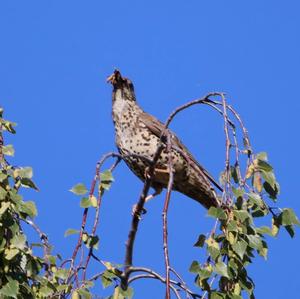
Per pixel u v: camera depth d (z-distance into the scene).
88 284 10.20
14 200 10.69
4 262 10.59
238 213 10.11
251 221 10.14
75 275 10.23
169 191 10.44
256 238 10.12
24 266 10.82
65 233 10.25
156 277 10.67
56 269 10.83
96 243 10.22
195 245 9.98
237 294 10.03
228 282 10.16
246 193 10.39
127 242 11.90
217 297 9.95
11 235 10.65
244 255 10.23
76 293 10.05
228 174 10.56
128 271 10.64
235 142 10.80
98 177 10.34
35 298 10.66
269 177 10.53
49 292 10.52
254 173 10.60
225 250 10.09
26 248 10.84
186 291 10.46
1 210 10.49
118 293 10.52
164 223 9.93
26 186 11.01
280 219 10.51
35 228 10.96
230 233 10.04
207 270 9.86
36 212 10.79
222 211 10.09
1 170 10.97
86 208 10.21
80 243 10.25
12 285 10.41
